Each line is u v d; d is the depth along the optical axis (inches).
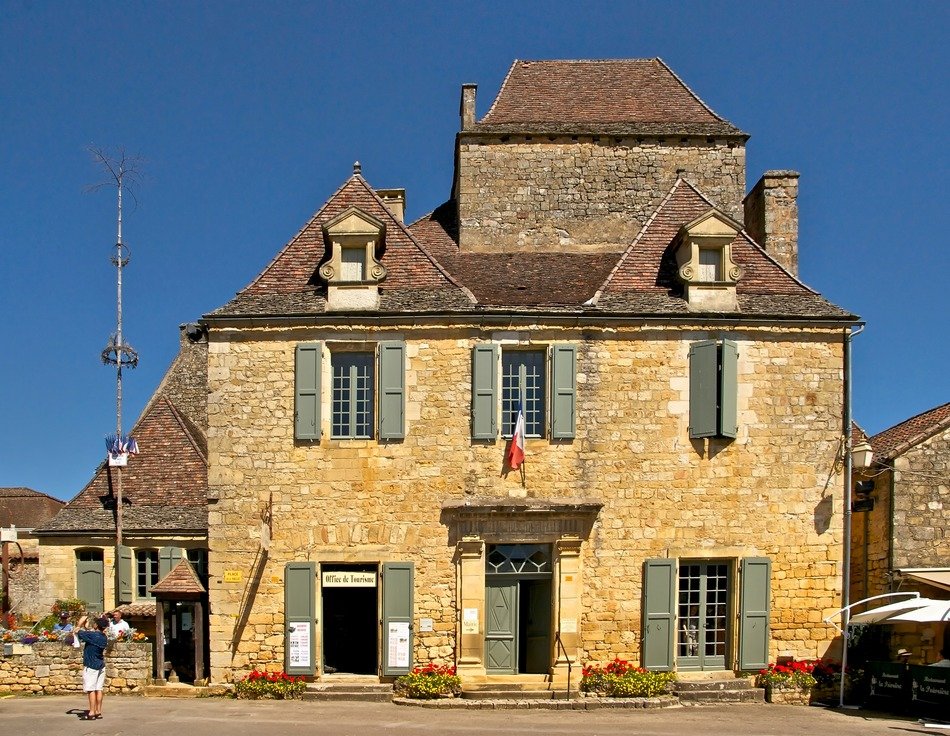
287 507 585.9
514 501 577.0
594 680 562.6
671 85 804.0
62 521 751.1
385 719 500.1
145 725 474.6
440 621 577.3
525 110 773.9
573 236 741.3
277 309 599.2
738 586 586.2
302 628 575.2
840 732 480.7
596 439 590.9
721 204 746.8
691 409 595.5
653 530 586.2
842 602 590.2
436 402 590.6
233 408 593.9
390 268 623.8
